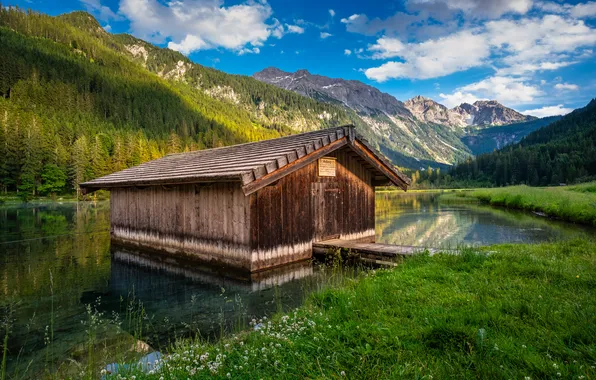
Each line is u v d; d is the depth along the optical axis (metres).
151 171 15.90
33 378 4.79
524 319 4.37
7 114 76.75
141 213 15.45
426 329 4.16
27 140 66.69
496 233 18.73
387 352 3.76
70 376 4.78
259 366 3.73
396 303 5.42
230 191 11.14
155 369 4.16
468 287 5.96
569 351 3.40
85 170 71.31
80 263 12.80
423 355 3.63
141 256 14.06
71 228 23.31
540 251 8.99
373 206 15.20
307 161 11.10
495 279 6.30
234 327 6.47
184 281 10.20
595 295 5.06
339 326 4.53
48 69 142.38
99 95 147.75
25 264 12.58
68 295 8.89
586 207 23.17
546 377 3.08
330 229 13.16
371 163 13.92
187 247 12.95
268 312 7.26
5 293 9.08
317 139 11.35
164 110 168.25
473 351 3.56
